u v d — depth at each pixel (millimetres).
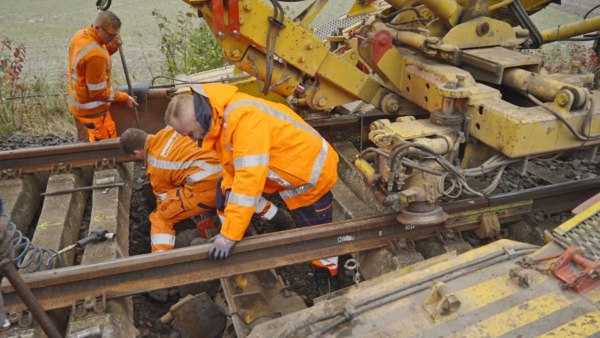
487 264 2518
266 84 4227
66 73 9094
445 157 3490
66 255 3627
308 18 4391
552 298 2258
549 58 9398
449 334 2102
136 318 3521
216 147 3291
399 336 2109
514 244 2703
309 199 3656
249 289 3391
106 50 5078
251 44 4223
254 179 3035
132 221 4715
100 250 3488
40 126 7320
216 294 3764
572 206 4242
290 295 3492
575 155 3760
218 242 3135
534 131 3209
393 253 3590
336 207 4340
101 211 3975
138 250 4328
